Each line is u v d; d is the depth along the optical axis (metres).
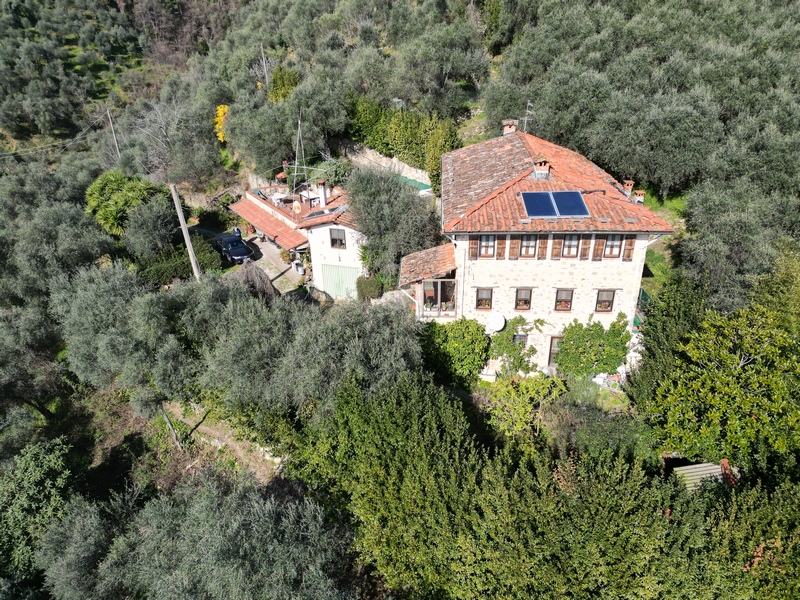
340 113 43.69
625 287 22.64
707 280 24.23
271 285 29.69
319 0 68.06
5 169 60.16
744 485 16.64
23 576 19.14
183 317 23.81
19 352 28.00
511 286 23.14
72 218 36.34
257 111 47.16
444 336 23.72
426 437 16.80
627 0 43.62
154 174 52.53
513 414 20.50
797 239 25.61
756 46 35.56
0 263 34.19
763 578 13.49
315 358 19.81
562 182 23.44
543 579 13.38
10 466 22.39
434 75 44.72
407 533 16.30
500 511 14.34
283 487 21.84
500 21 49.09
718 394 17.91
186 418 26.78
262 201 42.03
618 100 32.66
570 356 23.72
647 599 13.27
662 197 32.69
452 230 21.31
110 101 77.88
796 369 17.81
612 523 13.62
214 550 14.91
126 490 22.77
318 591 14.97
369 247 30.67
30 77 75.31
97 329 24.61
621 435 19.02
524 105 37.75
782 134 29.38
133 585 18.28
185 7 102.00
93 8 95.69
